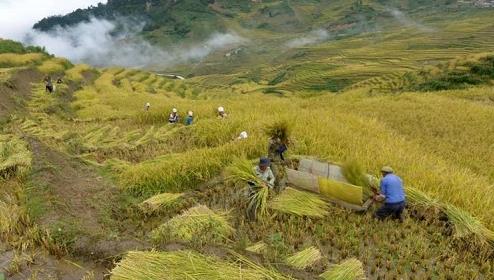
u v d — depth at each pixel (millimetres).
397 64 179125
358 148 14469
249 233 9898
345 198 10828
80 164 14477
